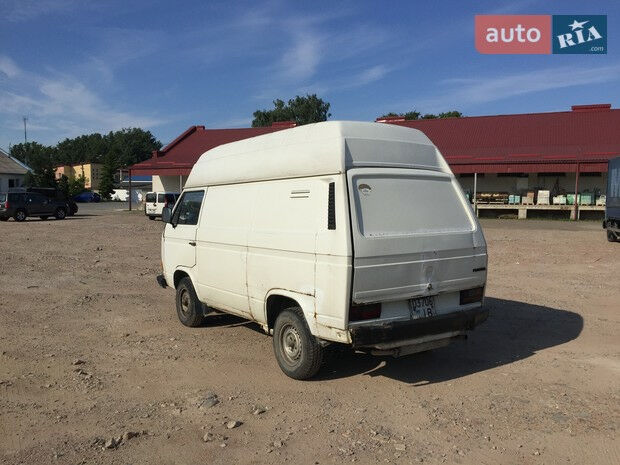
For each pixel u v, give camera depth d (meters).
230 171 6.36
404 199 5.15
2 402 4.69
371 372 5.55
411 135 5.58
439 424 4.30
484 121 39.81
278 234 5.36
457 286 5.33
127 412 4.52
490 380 5.30
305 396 4.91
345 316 4.64
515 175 34.31
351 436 4.09
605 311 8.16
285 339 5.43
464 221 5.57
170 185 40.81
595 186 32.81
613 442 3.97
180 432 4.15
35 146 114.06
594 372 5.49
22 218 28.94
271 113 84.94
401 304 5.00
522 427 4.23
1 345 6.34
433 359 5.96
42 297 9.05
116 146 113.06
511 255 14.62
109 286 10.16
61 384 5.15
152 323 7.51
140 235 20.47
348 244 4.62
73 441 3.99
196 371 5.56
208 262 6.59
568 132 35.84
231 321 7.64
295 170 5.29
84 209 45.56
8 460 3.70
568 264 13.01
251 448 3.90
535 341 6.62
